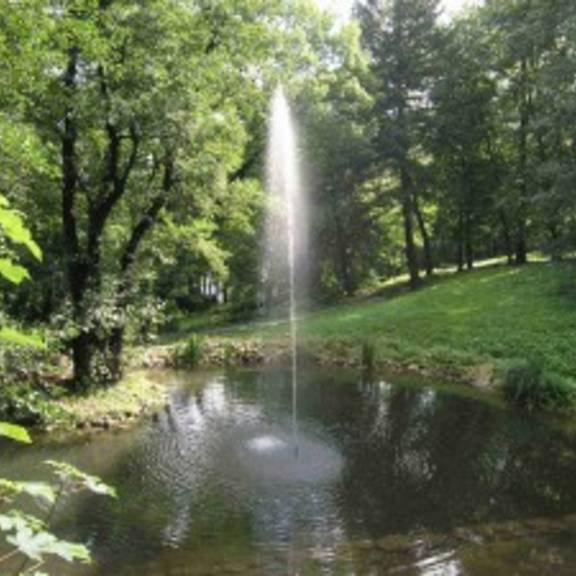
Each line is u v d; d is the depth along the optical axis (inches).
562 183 805.2
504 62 1169.4
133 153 609.9
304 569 309.0
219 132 639.1
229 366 878.4
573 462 476.1
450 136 1279.5
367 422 583.5
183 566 312.3
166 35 561.3
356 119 1311.5
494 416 608.1
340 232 1378.0
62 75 555.5
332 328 1013.2
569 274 1045.2
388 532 353.4
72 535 345.7
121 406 596.4
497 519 371.9
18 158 395.9
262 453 486.9
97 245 631.2
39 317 703.1
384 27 1325.0
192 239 768.3
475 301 1016.9
